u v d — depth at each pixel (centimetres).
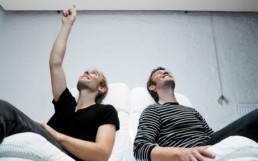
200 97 238
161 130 130
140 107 158
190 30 268
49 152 77
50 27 263
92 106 139
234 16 279
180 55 255
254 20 279
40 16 268
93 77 159
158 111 137
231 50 262
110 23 266
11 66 243
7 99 229
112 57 250
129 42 258
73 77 239
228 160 77
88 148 105
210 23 273
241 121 89
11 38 255
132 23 268
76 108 147
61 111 141
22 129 80
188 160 85
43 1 249
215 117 231
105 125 124
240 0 257
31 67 243
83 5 255
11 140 74
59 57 157
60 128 133
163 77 168
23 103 228
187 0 254
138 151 106
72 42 255
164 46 258
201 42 263
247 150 75
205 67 252
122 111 148
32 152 74
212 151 81
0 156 73
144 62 249
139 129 124
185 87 241
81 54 250
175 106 144
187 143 123
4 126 73
